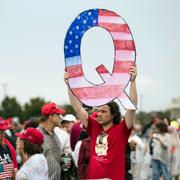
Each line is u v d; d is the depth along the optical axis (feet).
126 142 27.94
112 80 27.45
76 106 28.78
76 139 42.57
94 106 27.55
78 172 34.99
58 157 34.71
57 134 38.09
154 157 61.52
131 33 27.48
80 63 27.76
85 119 28.63
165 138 61.46
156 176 61.62
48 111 34.86
